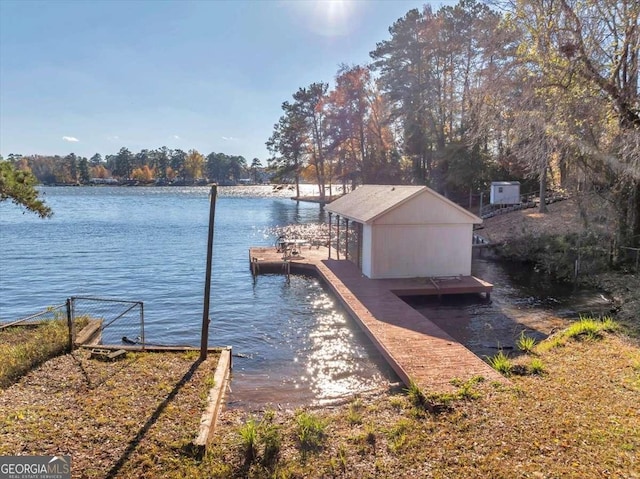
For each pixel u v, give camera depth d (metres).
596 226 18.38
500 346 9.97
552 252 18.69
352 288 14.24
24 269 19.45
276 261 19.06
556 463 4.52
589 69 9.02
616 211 16.59
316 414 6.35
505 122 12.56
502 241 22.72
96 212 47.34
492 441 5.02
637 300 11.90
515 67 11.17
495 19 15.80
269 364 9.30
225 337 11.09
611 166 13.38
